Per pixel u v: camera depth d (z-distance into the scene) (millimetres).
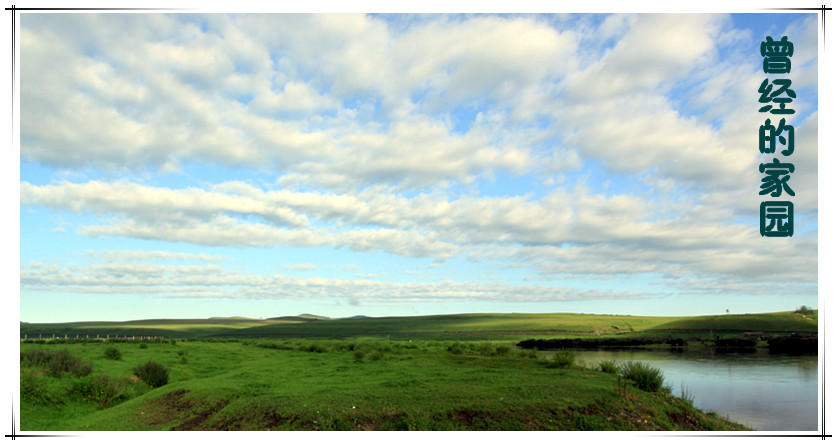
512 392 20281
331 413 17812
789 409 25875
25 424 20703
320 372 29875
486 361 38000
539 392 20281
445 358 41594
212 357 48875
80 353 44406
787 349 87062
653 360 61969
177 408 21094
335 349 60656
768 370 47281
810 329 147500
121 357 42219
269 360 44125
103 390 26344
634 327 196750
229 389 22688
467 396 19609
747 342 103062
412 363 35906
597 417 18016
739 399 29125
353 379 25328
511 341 144250
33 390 24219
